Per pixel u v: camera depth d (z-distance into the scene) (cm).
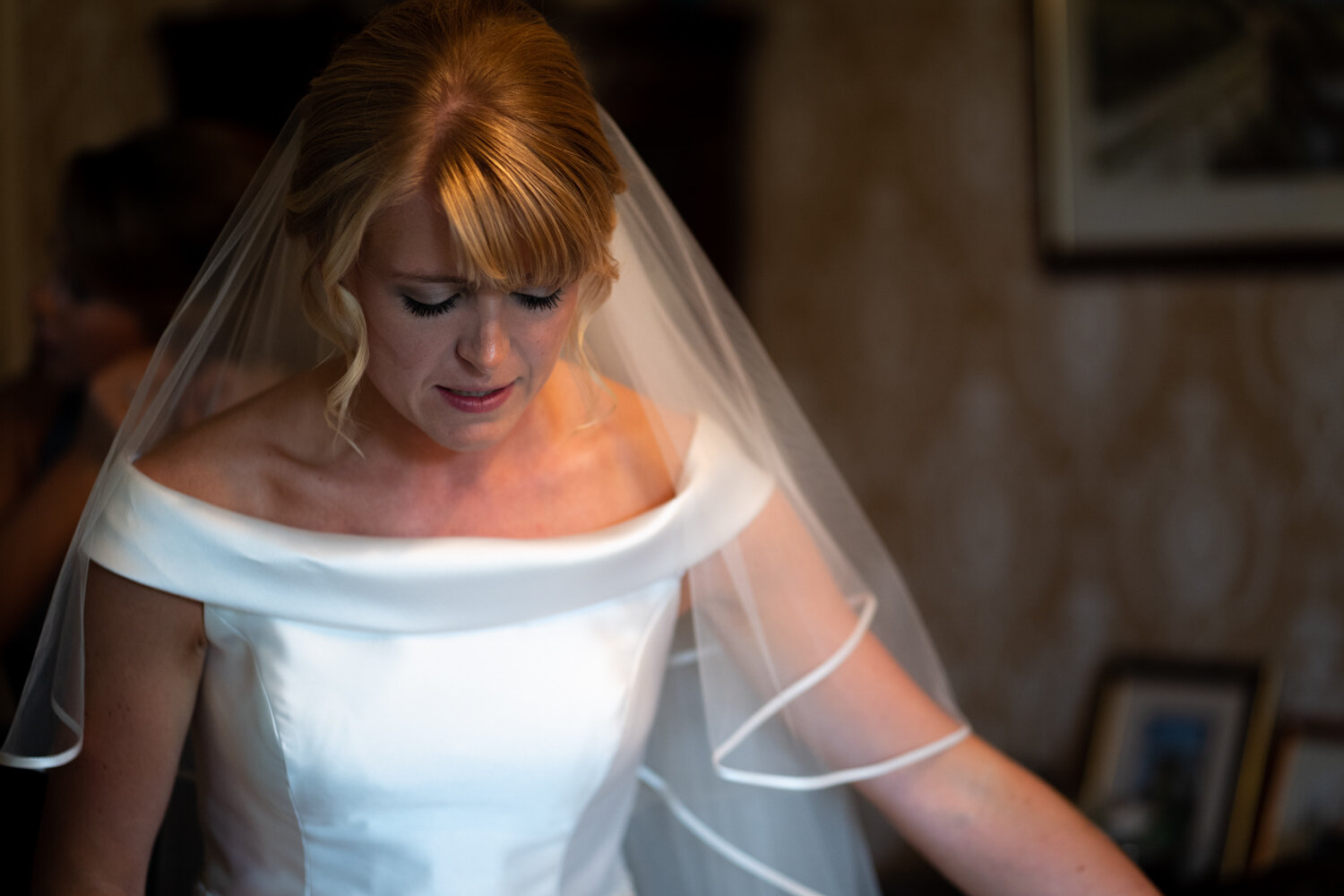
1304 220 254
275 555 107
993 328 281
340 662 109
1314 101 251
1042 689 284
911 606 132
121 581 106
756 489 121
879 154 286
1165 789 265
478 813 111
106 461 111
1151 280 270
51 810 108
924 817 118
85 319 178
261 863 115
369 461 111
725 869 138
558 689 112
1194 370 269
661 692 134
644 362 121
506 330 94
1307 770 258
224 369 122
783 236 292
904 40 283
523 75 89
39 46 292
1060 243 271
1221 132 258
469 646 111
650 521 115
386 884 112
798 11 289
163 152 174
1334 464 262
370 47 91
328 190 89
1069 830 117
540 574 111
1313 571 265
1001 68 276
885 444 290
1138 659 277
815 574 122
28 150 294
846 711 119
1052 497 281
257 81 279
